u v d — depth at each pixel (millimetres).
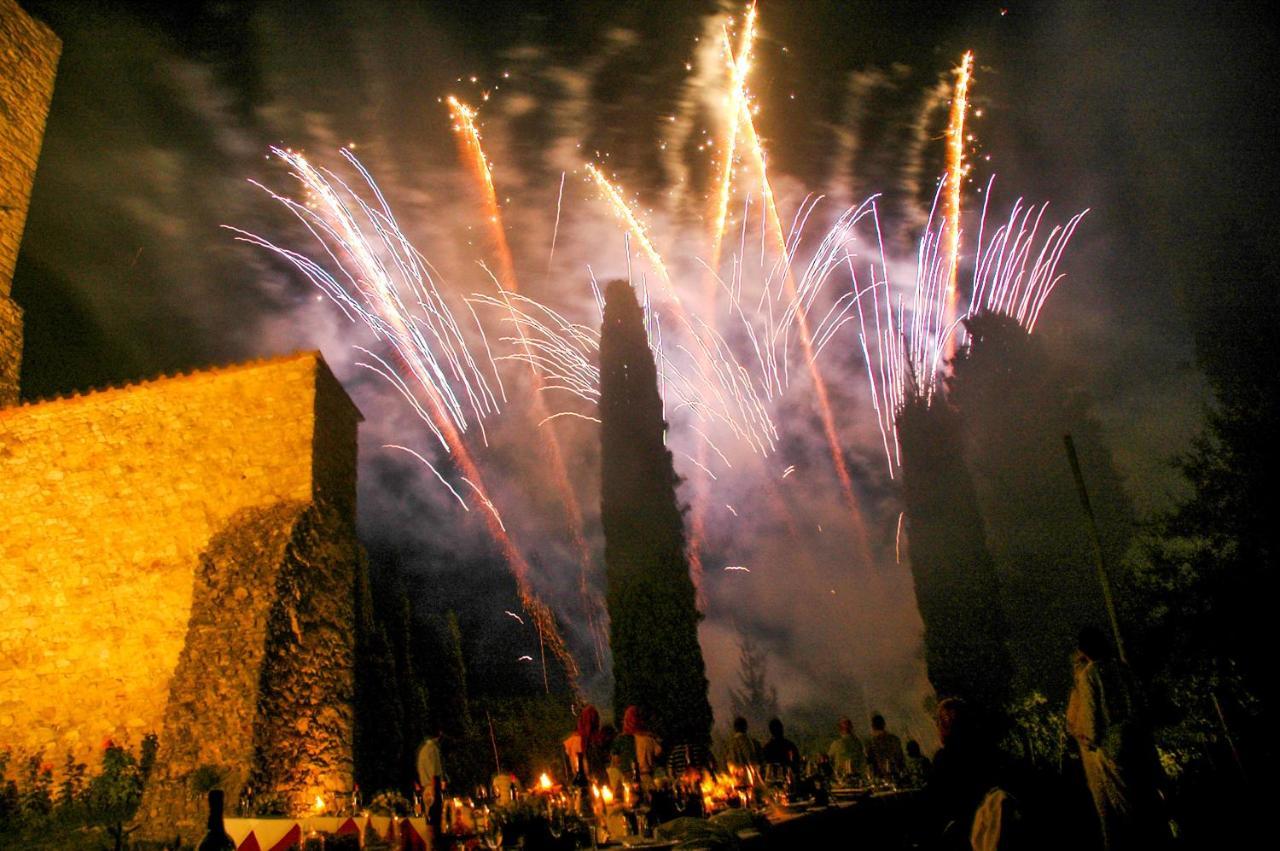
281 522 12500
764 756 9516
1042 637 19719
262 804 10039
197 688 10961
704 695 13898
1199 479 12625
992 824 3406
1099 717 5836
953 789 3639
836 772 9742
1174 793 8703
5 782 11195
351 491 14469
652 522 14977
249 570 11969
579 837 5355
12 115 18453
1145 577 12516
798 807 6352
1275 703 10234
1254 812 8219
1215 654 10992
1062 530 20172
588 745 9250
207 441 13359
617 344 16594
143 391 13766
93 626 12547
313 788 10977
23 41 18984
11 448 13492
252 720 10578
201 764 10328
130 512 13062
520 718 19938
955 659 17719
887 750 10398
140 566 12773
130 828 9766
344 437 14508
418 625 19734
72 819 10719
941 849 3604
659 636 14141
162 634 12398
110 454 13414
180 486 13133
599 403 16203
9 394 16422
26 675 12328
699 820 4996
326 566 12828
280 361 13805
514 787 6766
